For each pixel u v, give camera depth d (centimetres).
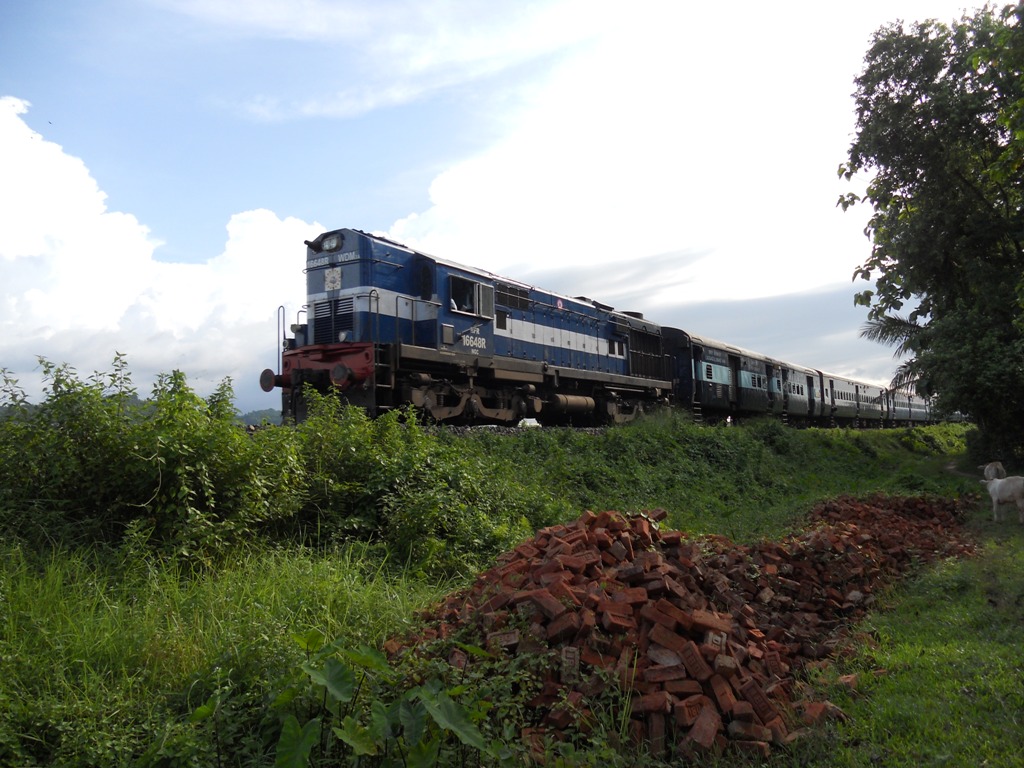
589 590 504
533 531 984
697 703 422
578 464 1402
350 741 328
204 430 720
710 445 1852
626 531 617
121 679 453
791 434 2375
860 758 384
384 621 572
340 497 859
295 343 1541
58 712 408
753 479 1772
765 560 698
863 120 1753
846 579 710
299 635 432
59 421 708
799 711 441
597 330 2172
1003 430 1938
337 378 1362
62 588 556
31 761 382
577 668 442
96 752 385
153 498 680
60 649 466
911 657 520
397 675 427
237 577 618
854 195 1413
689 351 2577
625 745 401
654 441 1722
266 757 380
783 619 609
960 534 1052
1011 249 1789
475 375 1599
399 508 842
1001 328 1778
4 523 633
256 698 426
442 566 784
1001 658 499
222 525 688
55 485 681
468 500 968
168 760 381
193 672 461
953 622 603
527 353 1819
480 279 1683
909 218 1703
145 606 545
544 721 419
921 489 1600
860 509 1138
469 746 367
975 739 390
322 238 1502
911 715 423
